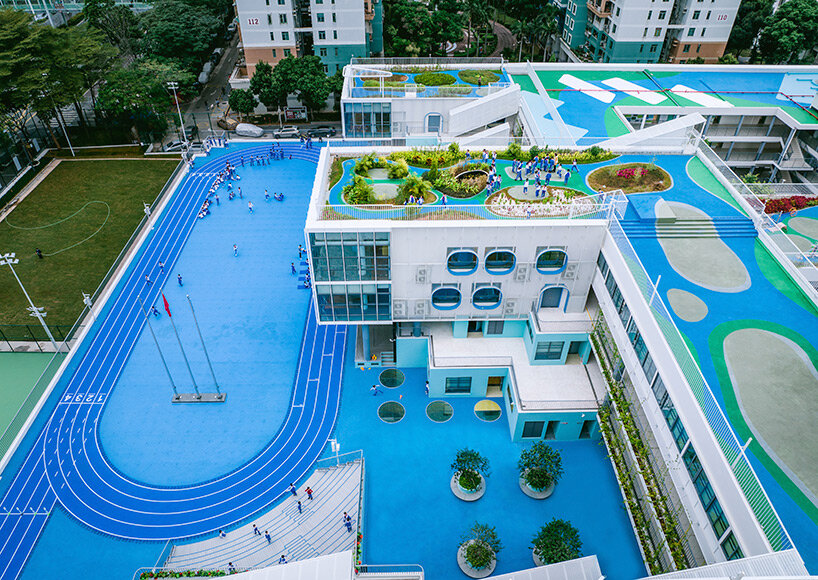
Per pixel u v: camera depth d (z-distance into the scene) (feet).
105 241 228.22
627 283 126.52
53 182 264.93
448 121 233.35
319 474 145.28
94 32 293.23
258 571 96.17
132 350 180.34
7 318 190.19
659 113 226.17
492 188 159.22
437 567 125.49
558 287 151.84
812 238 167.63
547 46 386.11
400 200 152.66
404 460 147.54
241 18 308.19
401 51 358.64
